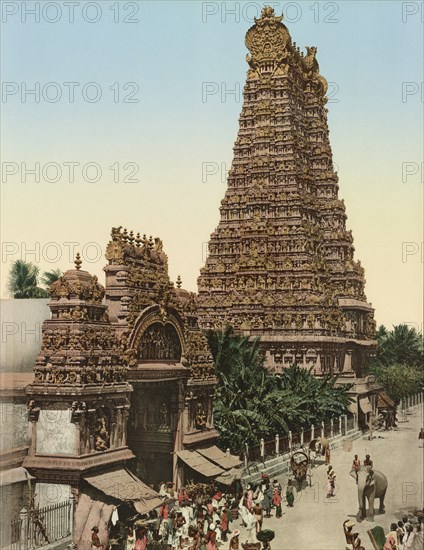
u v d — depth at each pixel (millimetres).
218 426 57812
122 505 40938
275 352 85188
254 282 88000
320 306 85500
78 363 39531
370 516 49094
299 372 75875
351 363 91938
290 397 68688
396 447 71125
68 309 40719
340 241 96750
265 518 49344
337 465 64688
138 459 51156
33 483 38938
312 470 62594
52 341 40281
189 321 53750
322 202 98438
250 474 55219
